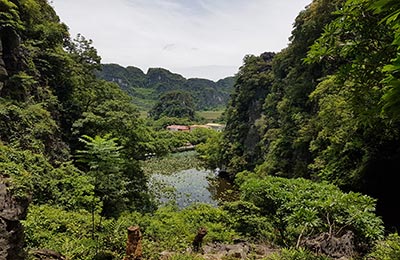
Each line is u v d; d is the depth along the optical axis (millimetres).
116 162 6531
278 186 7609
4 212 3623
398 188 9742
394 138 8484
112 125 15609
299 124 17797
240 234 8766
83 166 16031
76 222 8133
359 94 3506
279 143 19406
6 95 12438
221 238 8531
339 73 3604
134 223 9125
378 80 3301
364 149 9250
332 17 18125
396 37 1713
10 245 3559
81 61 23484
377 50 3340
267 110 28656
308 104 18359
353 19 3379
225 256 6648
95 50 24266
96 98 19438
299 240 6152
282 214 7145
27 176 7383
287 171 18594
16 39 13617
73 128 15742
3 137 10812
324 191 6629
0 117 11016
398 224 9398
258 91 32719
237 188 24312
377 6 1679
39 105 13703
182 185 25203
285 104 20750
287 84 23438
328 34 3562
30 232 6570
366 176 9750
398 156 9047
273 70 30828
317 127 14352
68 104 18078
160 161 36344
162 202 19234
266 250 7207
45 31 18094
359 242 5875
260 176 20641
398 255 4715
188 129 68625
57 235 7062
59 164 13258
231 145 32844
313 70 19000
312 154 15375
